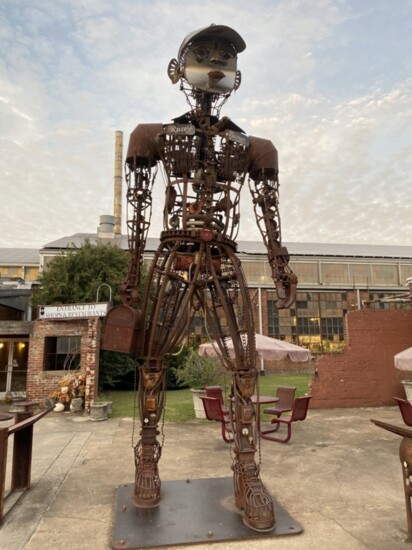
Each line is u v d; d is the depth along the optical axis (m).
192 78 4.34
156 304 4.15
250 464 3.88
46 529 3.66
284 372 24.30
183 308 4.10
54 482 5.01
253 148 4.42
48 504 4.27
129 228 4.50
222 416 7.01
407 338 11.87
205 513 3.82
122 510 3.89
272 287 25.67
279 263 4.33
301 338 25.70
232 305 4.27
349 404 11.30
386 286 27.08
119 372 16.67
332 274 27.05
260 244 30.09
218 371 10.80
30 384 11.40
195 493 4.34
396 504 4.28
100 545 3.35
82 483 4.96
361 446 6.97
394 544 3.35
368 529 3.64
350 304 26.59
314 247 30.22
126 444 7.19
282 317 25.72
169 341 4.15
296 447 6.90
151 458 4.20
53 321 11.59
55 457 6.26
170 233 4.14
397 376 11.68
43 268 23.97
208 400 7.17
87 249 17.84
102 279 17.27
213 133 4.26
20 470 4.76
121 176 32.38
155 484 4.08
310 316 26.19
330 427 8.65
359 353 11.57
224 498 4.20
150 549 3.22
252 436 3.92
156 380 4.22
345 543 3.36
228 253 4.22
